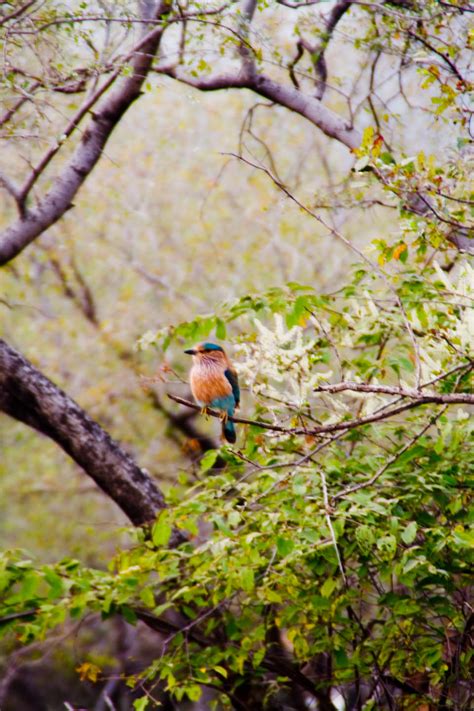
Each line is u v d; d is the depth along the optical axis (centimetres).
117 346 2105
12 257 1200
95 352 2177
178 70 1220
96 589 959
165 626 1090
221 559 901
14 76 1096
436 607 891
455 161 977
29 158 1275
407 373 923
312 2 1156
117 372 2123
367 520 822
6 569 905
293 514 823
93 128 1207
